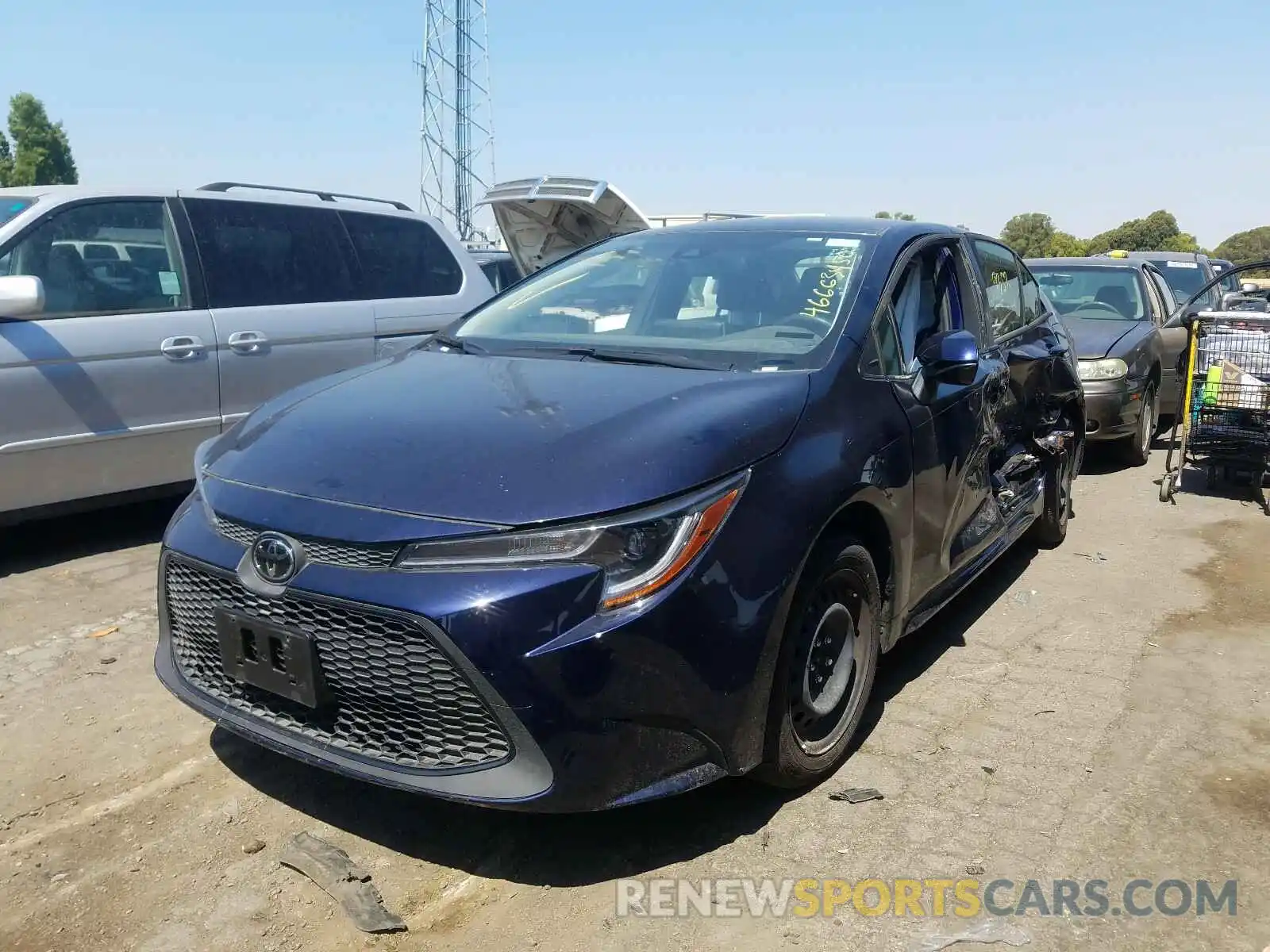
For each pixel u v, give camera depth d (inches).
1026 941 97.9
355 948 95.6
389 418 118.6
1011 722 142.9
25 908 100.5
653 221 395.9
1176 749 135.9
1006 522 185.6
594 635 94.7
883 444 128.0
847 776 127.0
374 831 114.2
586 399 118.3
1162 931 99.5
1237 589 202.5
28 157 2050.9
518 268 453.1
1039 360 198.8
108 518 234.2
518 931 98.2
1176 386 370.9
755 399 117.1
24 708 140.9
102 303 201.0
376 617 97.3
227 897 102.6
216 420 216.7
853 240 156.4
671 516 99.6
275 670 104.0
